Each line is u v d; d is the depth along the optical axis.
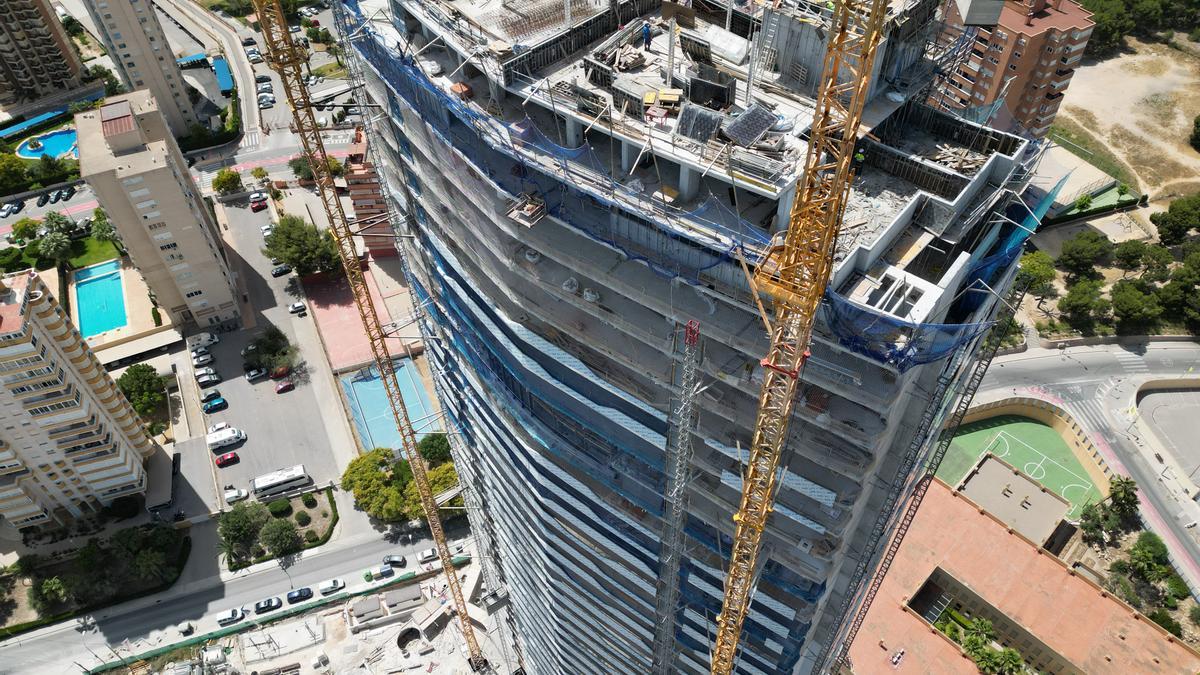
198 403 175.50
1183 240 193.62
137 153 162.88
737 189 55.84
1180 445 163.25
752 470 60.28
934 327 48.06
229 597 148.50
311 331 187.12
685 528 72.62
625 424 67.50
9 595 148.25
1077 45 172.88
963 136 57.31
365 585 149.25
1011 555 133.50
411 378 177.50
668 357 61.91
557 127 60.69
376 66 68.88
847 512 61.47
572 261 60.03
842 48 44.12
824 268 48.09
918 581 130.62
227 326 188.25
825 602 74.75
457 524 156.50
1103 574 145.50
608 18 62.91
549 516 84.12
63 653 142.00
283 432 169.75
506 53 58.88
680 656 89.00
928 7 56.47
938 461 71.31
